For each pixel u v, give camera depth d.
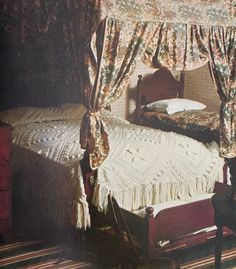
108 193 3.86
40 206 4.23
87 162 3.64
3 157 3.89
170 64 3.70
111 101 3.47
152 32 3.55
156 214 3.63
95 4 3.22
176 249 3.79
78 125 4.99
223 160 4.64
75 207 3.69
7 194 3.98
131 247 3.22
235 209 3.12
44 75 5.11
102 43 3.29
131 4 3.40
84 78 3.38
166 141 4.45
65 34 3.51
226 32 4.02
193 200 4.28
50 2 3.72
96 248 3.85
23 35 4.44
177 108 6.21
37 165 4.25
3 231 4.00
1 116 5.08
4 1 4.53
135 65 3.47
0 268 3.57
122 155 4.05
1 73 5.06
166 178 4.24
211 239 4.01
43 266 3.64
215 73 4.05
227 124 4.23
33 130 4.74
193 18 3.75
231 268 3.67
